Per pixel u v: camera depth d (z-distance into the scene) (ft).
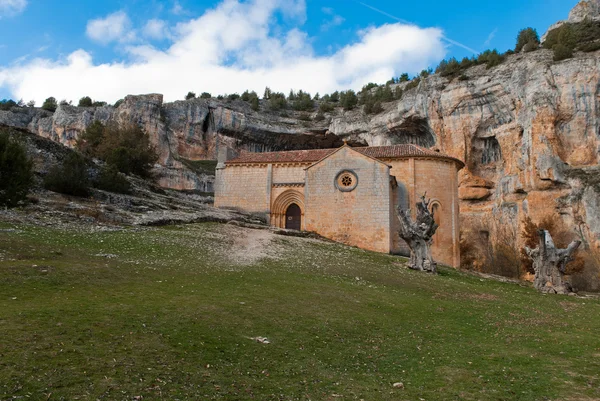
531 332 56.24
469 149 260.42
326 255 107.86
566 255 109.60
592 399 31.83
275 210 173.99
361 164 150.92
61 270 55.21
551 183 215.31
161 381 28.48
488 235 248.73
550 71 222.48
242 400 27.53
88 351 31.45
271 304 54.13
